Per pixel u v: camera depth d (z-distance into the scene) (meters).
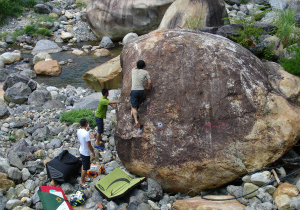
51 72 13.15
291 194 4.79
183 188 5.71
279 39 10.23
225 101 5.68
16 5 19.47
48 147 7.54
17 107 9.90
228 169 5.39
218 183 5.53
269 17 13.64
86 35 17.94
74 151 7.21
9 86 11.23
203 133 5.62
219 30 10.54
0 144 7.66
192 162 5.53
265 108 5.57
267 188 5.07
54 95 10.77
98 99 10.23
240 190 5.23
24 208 5.38
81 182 6.11
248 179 5.26
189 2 13.65
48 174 6.16
